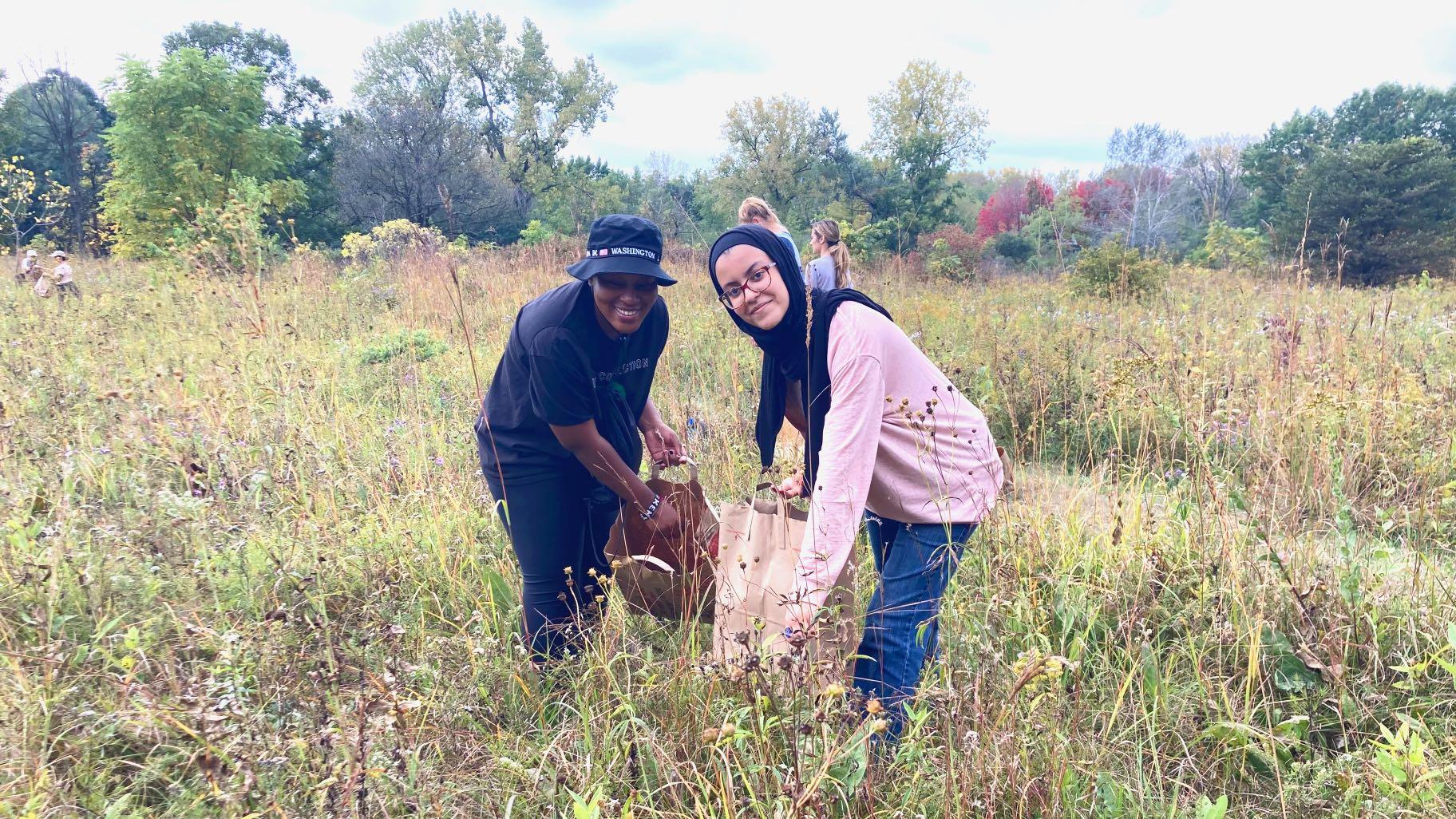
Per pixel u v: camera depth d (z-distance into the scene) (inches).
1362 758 85.0
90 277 499.8
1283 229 1038.4
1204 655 100.7
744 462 165.0
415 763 77.7
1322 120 2107.5
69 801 77.6
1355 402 161.2
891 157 1734.7
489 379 232.1
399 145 1622.8
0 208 411.5
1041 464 182.7
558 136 2214.6
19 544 116.3
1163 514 135.5
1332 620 100.9
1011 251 1558.8
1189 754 88.4
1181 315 337.1
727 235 89.7
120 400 183.9
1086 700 92.6
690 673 94.1
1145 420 169.3
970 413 92.9
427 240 623.5
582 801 73.2
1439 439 163.5
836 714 73.9
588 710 90.8
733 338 279.7
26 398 188.1
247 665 93.1
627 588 101.4
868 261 713.6
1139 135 3334.2
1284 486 125.3
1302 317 225.3
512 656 105.6
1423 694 96.3
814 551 81.7
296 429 170.1
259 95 1045.2
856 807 76.2
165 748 86.4
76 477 147.2
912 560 90.4
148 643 99.8
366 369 250.1
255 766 75.8
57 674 94.4
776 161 1760.6
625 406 108.9
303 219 1625.2
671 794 82.0
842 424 83.2
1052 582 109.0
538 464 103.5
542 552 106.7
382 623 103.6
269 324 243.1
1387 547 121.3
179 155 941.8
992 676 86.9
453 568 130.0
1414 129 2070.6
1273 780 87.2
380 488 151.8
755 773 78.2
